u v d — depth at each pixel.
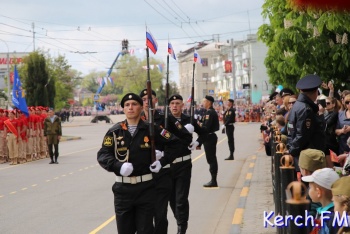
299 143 8.16
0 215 12.31
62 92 64.94
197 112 52.66
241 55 98.38
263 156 23.66
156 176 7.40
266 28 15.44
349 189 4.38
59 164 23.66
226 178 17.47
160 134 7.51
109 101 140.88
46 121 24.00
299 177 8.07
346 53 12.08
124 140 7.21
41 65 47.28
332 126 10.40
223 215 11.77
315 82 8.27
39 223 11.32
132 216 7.32
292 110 8.38
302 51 12.39
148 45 7.72
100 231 10.44
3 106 47.84
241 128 52.53
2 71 89.81
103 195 14.64
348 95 10.20
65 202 13.73
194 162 22.70
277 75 18.31
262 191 14.02
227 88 105.56
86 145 36.38
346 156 9.26
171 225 10.97
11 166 23.50
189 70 90.81
